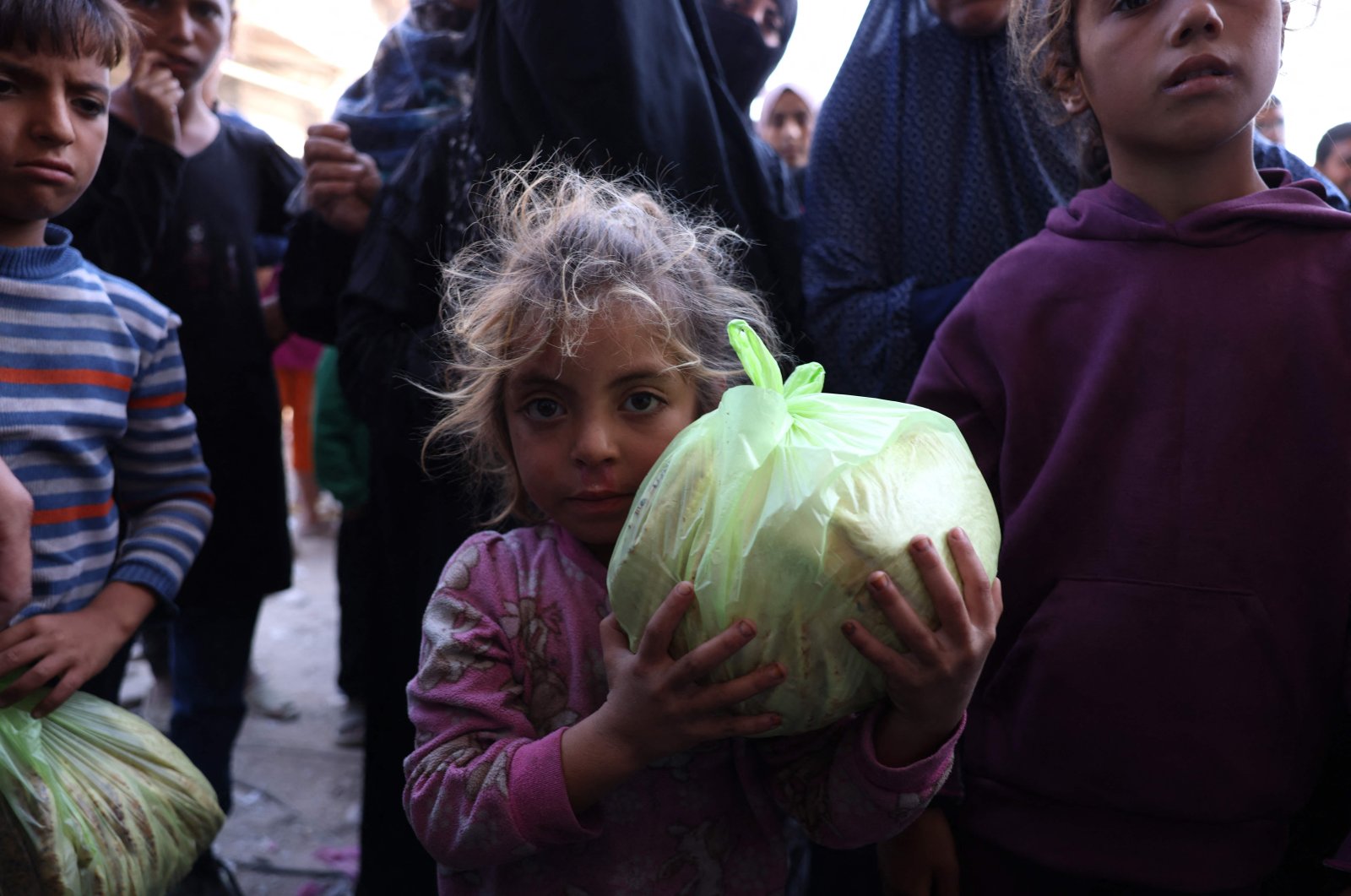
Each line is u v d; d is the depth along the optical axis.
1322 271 1.22
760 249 1.88
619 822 1.12
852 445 0.92
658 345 1.07
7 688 1.36
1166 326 1.26
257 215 2.69
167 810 1.49
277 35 9.48
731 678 0.91
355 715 3.30
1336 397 1.18
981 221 1.85
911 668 0.89
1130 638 1.24
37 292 1.47
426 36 2.64
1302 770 1.24
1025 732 1.31
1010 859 1.36
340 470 3.08
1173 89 1.20
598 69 1.76
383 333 1.90
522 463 1.11
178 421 1.72
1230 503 1.21
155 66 2.38
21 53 1.37
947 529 0.90
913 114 1.93
